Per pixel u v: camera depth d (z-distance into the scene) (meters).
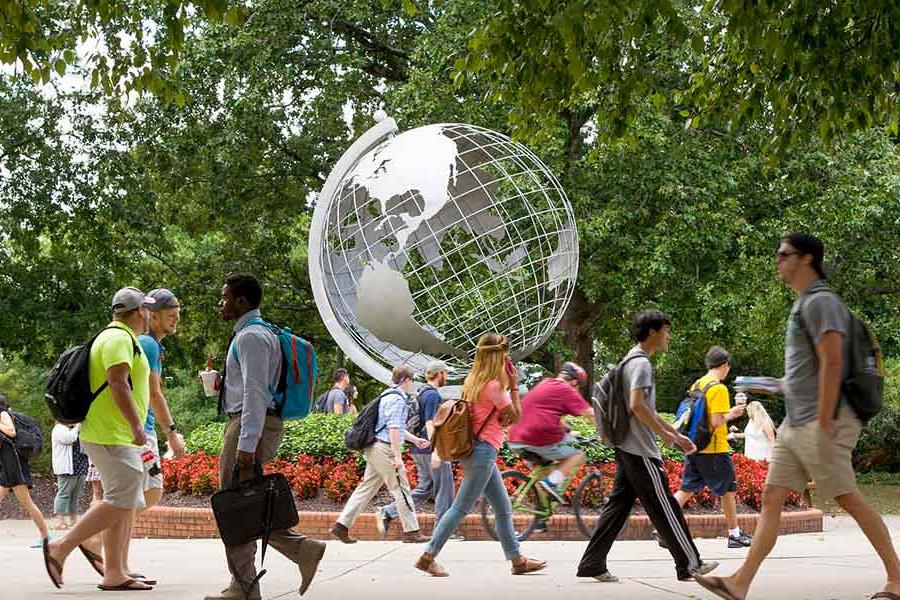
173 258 28.48
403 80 25.56
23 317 25.31
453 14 20.55
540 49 10.07
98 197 25.16
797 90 11.36
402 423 11.41
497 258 15.88
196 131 23.95
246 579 6.78
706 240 20.83
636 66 10.64
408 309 14.78
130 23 10.24
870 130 21.75
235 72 22.98
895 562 6.37
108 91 10.30
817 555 10.66
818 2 10.24
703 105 12.27
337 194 15.37
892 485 26.75
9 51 9.84
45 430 27.75
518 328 18.47
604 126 11.80
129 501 7.50
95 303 25.97
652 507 7.92
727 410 11.62
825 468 6.33
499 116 20.34
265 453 6.91
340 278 16.27
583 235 20.59
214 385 7.59
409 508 11.54
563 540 12.12
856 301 23.09
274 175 25.58
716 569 9.43
